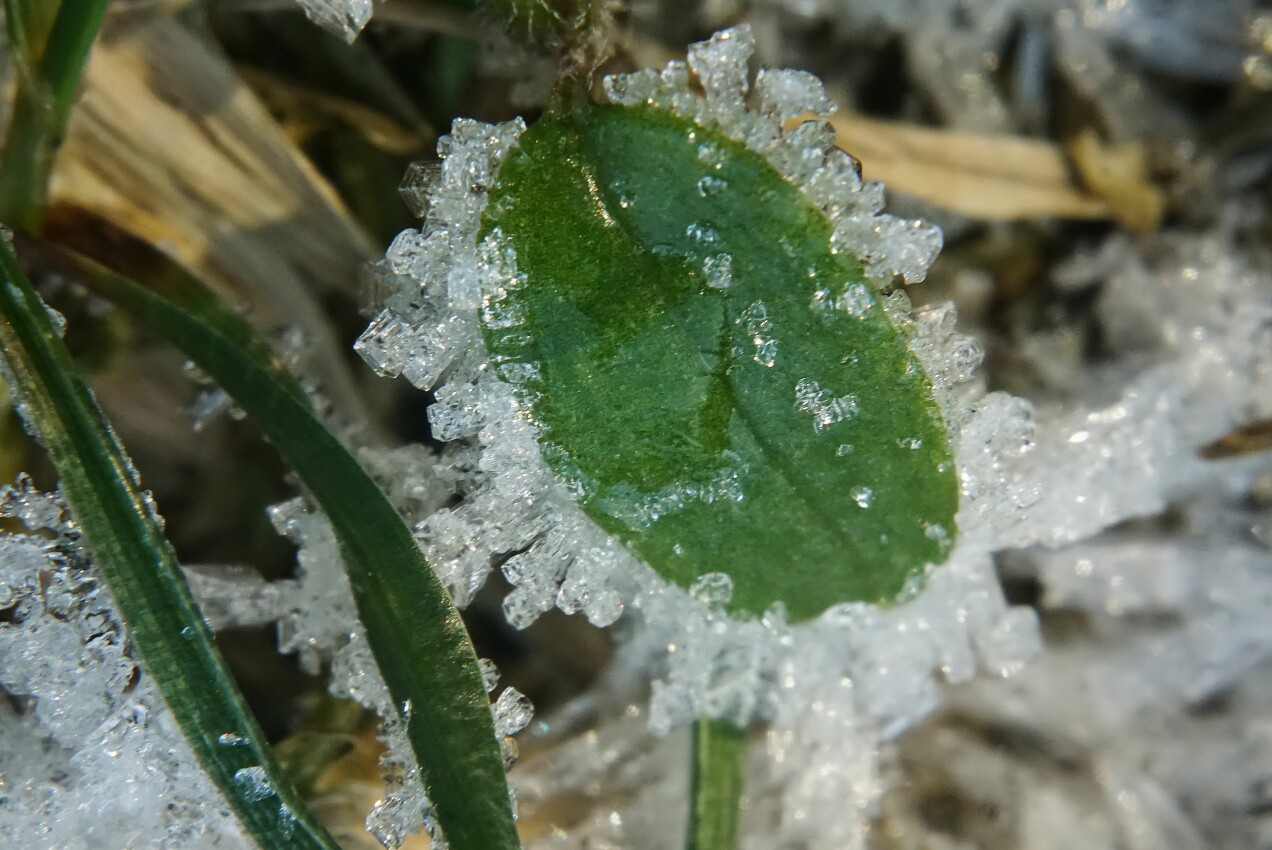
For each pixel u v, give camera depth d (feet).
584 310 0.35
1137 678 0.39
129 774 0.35
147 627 0.35
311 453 0.36
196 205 0.38
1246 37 0.41
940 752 0.39
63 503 0.36
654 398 0.35
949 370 0.35
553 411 0.35
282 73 0.39
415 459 0.37
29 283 0.35
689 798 0.37
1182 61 0.41
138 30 0.37
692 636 0.37
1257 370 0.40
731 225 0.35
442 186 0.34
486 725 0.35
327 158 0.39
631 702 0.38
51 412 0.35
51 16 0.36
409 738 0.35
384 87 0.39
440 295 0.34
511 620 0.35
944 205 0.40
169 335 0.36
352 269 0.38
